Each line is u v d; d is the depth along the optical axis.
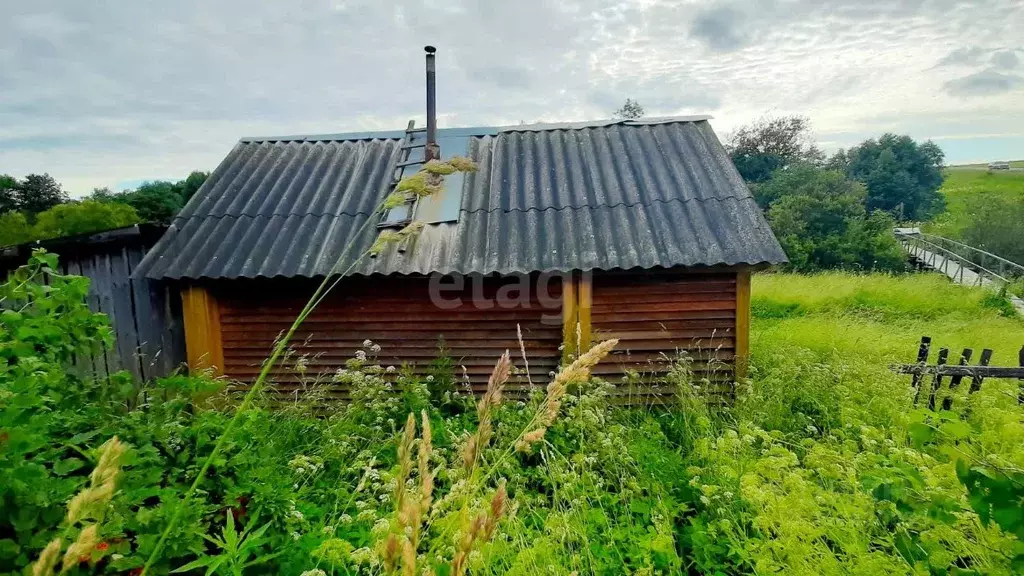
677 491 3.29
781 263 4.42
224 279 4.79
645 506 3.01
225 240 5.04
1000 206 22.94
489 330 5.09
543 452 3.45
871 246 19.20
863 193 24.69
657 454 3.60
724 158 5.72
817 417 4.34
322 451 3.69
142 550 1.86
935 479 1.95
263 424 3.50
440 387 4.77
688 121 6.55
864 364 5.15
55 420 2.15
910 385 4.50
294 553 2.51
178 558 2.11
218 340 5.06
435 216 5.27
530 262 4.63
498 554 2.34
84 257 4.71
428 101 6.14
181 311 5.74
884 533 2.13
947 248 21.02
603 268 4.51
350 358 5.14
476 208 5.32
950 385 4.19
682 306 4.90
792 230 21.08
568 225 4.96
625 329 4.93
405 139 6.71
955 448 1.71
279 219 5.30
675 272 4.78
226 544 1.95
